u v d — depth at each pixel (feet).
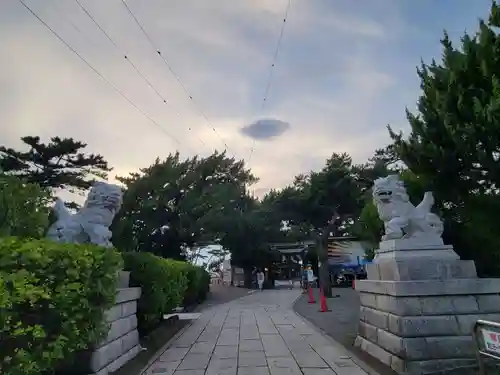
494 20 22.59
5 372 10.11
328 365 20.99
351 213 80.69
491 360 14.58
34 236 20.30
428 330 18.35
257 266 109.60
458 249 25.17
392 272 19.86
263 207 99.76
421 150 24.30
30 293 10.66
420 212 21.57
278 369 20.51
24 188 21.04
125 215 71.92
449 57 23.97
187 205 75.51
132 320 23.61
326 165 79.77
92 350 16.93
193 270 56.24
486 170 22.49
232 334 32.24
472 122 21.71
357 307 50.70
